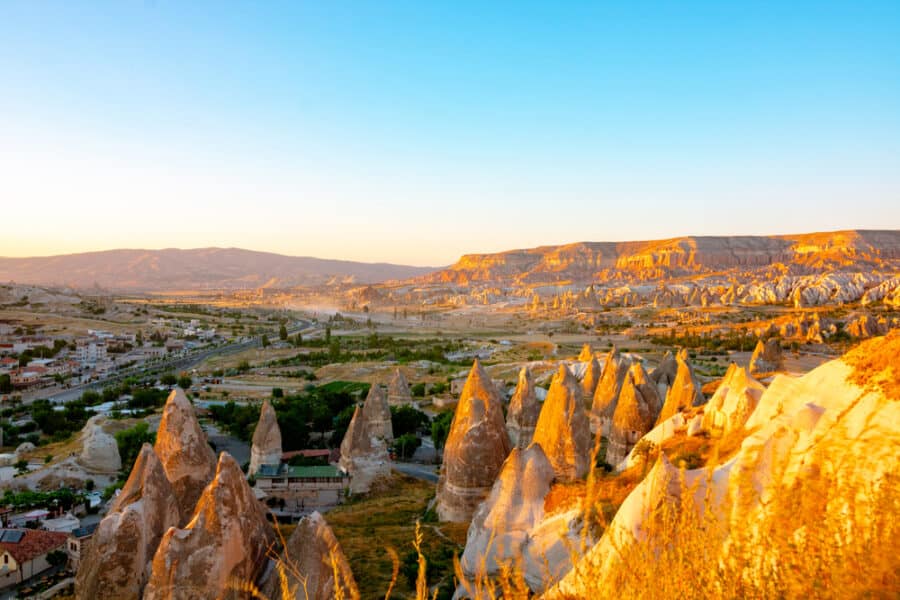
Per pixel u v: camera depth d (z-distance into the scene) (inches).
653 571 319.3
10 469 2849.4
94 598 1081.4
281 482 2383.1
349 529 1791.3
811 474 325.7
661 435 1521.9
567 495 1184.2
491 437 1831.9
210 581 959.6
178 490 1497.3
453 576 1263.5
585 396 3297.2
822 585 277.3
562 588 365.7
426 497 2297.0
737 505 343.0
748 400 1316.4
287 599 383.2
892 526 276.7
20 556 1765.5
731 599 292.0
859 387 789.9
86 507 2352.4
